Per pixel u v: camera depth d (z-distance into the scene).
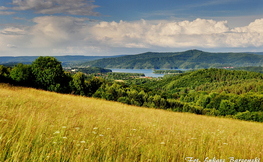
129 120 7.23
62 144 3.29
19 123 3.76
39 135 3.30
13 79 26.28
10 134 3.05
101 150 3.36
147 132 5.32
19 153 2.54
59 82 29.59
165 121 8.85
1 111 4.72
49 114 5.66
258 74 190.88
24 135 3.12
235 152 4.51
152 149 3.78
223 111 57.28
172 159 3.40
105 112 8.77
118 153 3.29
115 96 36.94
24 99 7.95
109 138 3.99
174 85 192.50
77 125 4.77
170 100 51.75
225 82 183.25
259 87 132.00
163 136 5.00
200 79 196.12
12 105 6.18
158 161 3.25
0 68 29.55
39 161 2.56
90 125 4.90
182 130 6.64
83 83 32.47
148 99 45.94
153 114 13.16
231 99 65.38
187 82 194.88
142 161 3.12
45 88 28.17
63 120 5.01
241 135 7.82
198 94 105.81
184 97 105.88
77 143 3.44
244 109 61.44
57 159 2.71
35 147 2.95
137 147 3.74
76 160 2.71
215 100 69.88
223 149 4.55
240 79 191.25
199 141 5.12
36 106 6.83
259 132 11.59
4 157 2.46
